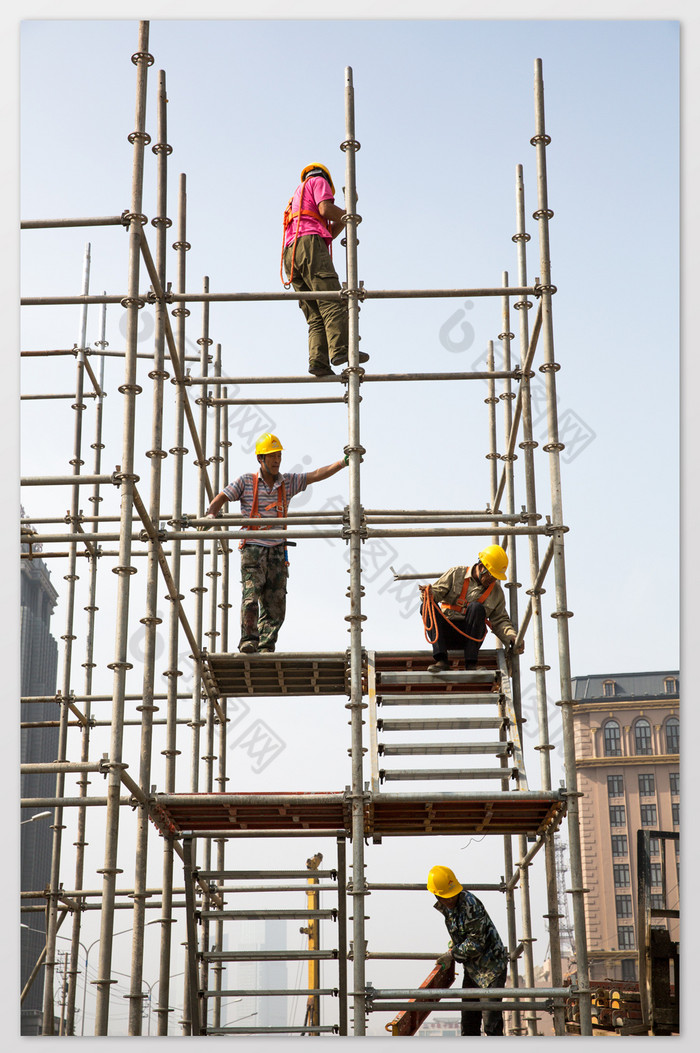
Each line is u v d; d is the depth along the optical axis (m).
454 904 9.77
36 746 82.69
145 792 9.11
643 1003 10.50
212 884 12.73
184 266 11.78
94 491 15.41
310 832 10.95
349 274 9.89
